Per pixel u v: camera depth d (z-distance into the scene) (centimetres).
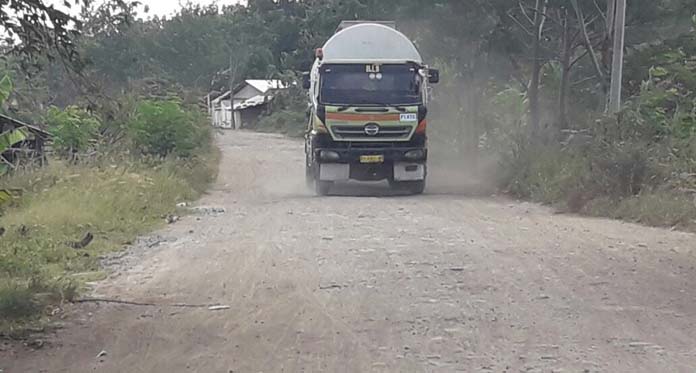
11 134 1121
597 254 1155
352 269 1065
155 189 1920
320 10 5059
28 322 810
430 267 1071
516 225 1489
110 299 919
